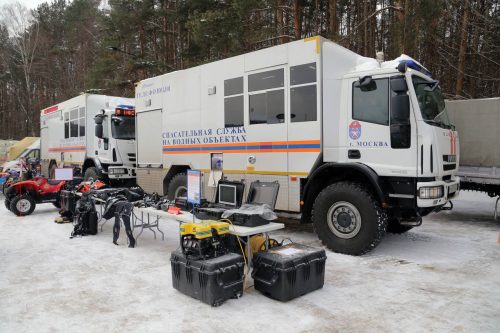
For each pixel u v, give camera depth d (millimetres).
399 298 4090
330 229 5914
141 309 3834
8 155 22250
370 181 5652
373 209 5453
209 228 4070
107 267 5203
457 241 6637
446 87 18469
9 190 9305
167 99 8820
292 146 6395
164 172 8953
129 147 11516
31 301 4059
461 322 3531
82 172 12523
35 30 36500
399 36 11484
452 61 18188
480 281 4609
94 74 21688
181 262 4168
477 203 11289
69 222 8391
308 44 6125
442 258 5574
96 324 3523
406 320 3574
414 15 11273
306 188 6141
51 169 15422
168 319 3605
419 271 4980
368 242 5484
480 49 17438
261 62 6820
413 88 5355
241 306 3889
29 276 4855
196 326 3461
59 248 6215
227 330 3387
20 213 9164
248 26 14031
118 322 3559
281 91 6527
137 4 19562
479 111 8016
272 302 3988
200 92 8000
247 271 4391
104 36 21953
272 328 3420
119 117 11336
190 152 8281
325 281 4602
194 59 17312
